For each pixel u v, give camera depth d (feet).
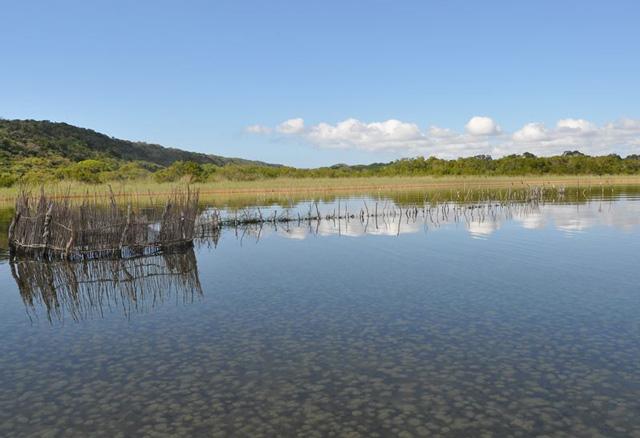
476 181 236.63
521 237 71.46
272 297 41.65
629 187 195.83
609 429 20.75
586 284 43.96
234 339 31.86
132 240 63.98
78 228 61.72
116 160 461.78
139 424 21.74
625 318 34.53
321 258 58.85
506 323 33.91
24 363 28.89
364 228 86.69
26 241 63.46
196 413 22.54
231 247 69.46
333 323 34.53
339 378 25.81
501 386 24.64
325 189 207.41
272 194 185.06
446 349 29.45
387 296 41.14
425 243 68.08
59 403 23.85
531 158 309.22
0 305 41.91
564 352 28.73
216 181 238.89
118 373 27.12
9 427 21.74
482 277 47.26
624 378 25.32
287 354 29.12
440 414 22.08
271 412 22.48
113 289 46.98
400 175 284.41
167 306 40.14
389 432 20.70
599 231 75.82
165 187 179.42
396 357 28.37
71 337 33.32
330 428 21.08
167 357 29.19
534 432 20.58
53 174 215.10
